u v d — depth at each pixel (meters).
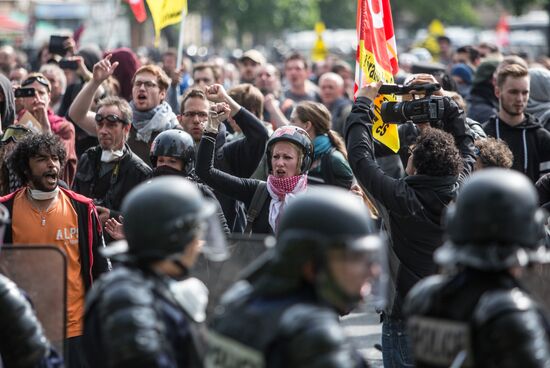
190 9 128.75
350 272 8.02
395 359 14.19
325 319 7.81
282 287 8.10
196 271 11.92
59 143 15.50
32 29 69.00
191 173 16.70
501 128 20.98
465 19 177.62
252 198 16.44
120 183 17.98
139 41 106.44
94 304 8.86
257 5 133.38
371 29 17.84
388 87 15.68
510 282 8.61
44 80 21.41
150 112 20.97
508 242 8.52
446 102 15.68
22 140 15.40
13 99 22.27
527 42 111.06
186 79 38.66
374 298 8.59
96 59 30.06
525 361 8.02
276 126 25.67
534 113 24.14
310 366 7.66
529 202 8.56
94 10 79.31
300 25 141.25
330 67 44.81
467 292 8.66
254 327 8.12
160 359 8.32
